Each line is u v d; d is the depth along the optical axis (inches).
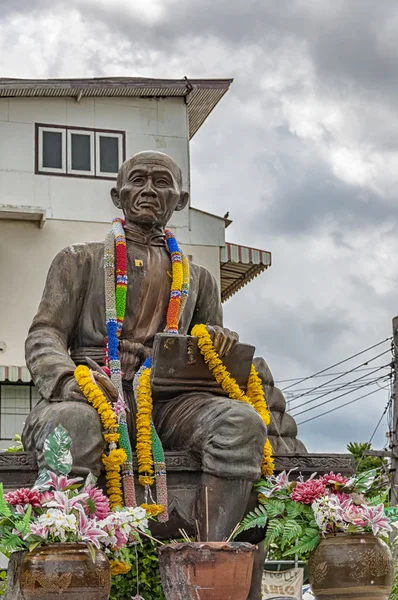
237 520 258.8
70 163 853.2
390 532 262.8
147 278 287.9
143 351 283.1
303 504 253.0
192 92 871.7
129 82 854.5
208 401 269.1
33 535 224.8
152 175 290.8
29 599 220.4
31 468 261.7
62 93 848.3
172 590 227.5
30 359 277.7
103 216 853.2
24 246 828.6
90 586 222.1
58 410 255.9
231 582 224.1
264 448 271.0
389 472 637.3
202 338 275.1
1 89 831.7
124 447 260.5
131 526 235.5
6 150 840.9
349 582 242.4
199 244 834.8
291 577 327.3
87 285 287.3
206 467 259.4
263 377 399.2
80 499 230.4
